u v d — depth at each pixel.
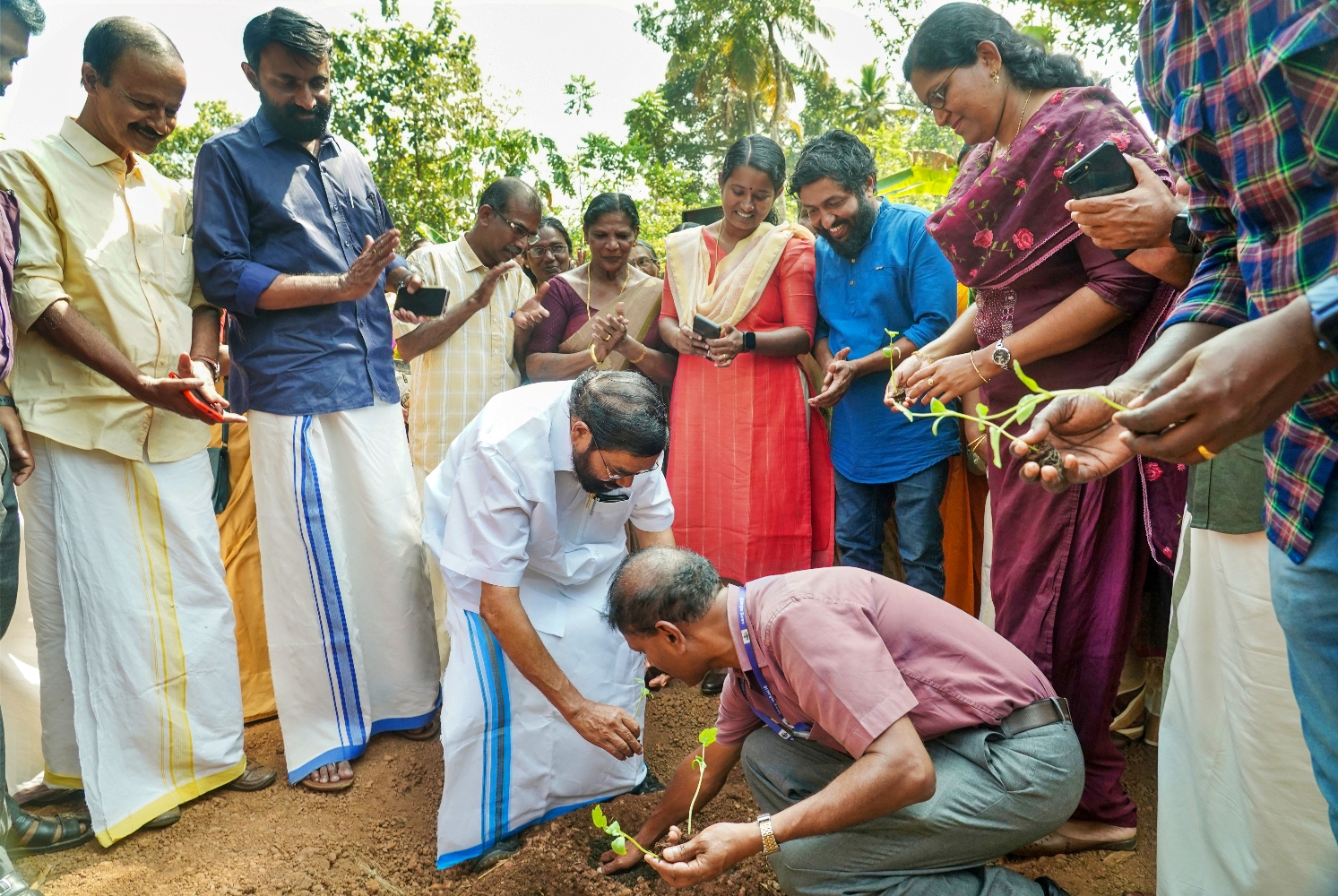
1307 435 1.28
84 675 2.60
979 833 1.95
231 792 2.89
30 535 2.59
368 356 3.05
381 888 2.40
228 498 3.25
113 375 2.50
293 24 2.72
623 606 2.07
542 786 2.58
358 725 3.03
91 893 2.36
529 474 2.37
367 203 3.16
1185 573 2.10
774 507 3.39
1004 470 2.41
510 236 3.51
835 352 3.32
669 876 1.86
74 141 2.56
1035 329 2.20
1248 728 1.83
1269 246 1.31
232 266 2.76
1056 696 2.08
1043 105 2.20
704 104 20.66
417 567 3.17
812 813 1.84
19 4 2.18
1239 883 1.91
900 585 2.09
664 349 3.75
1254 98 1.26
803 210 3.18
